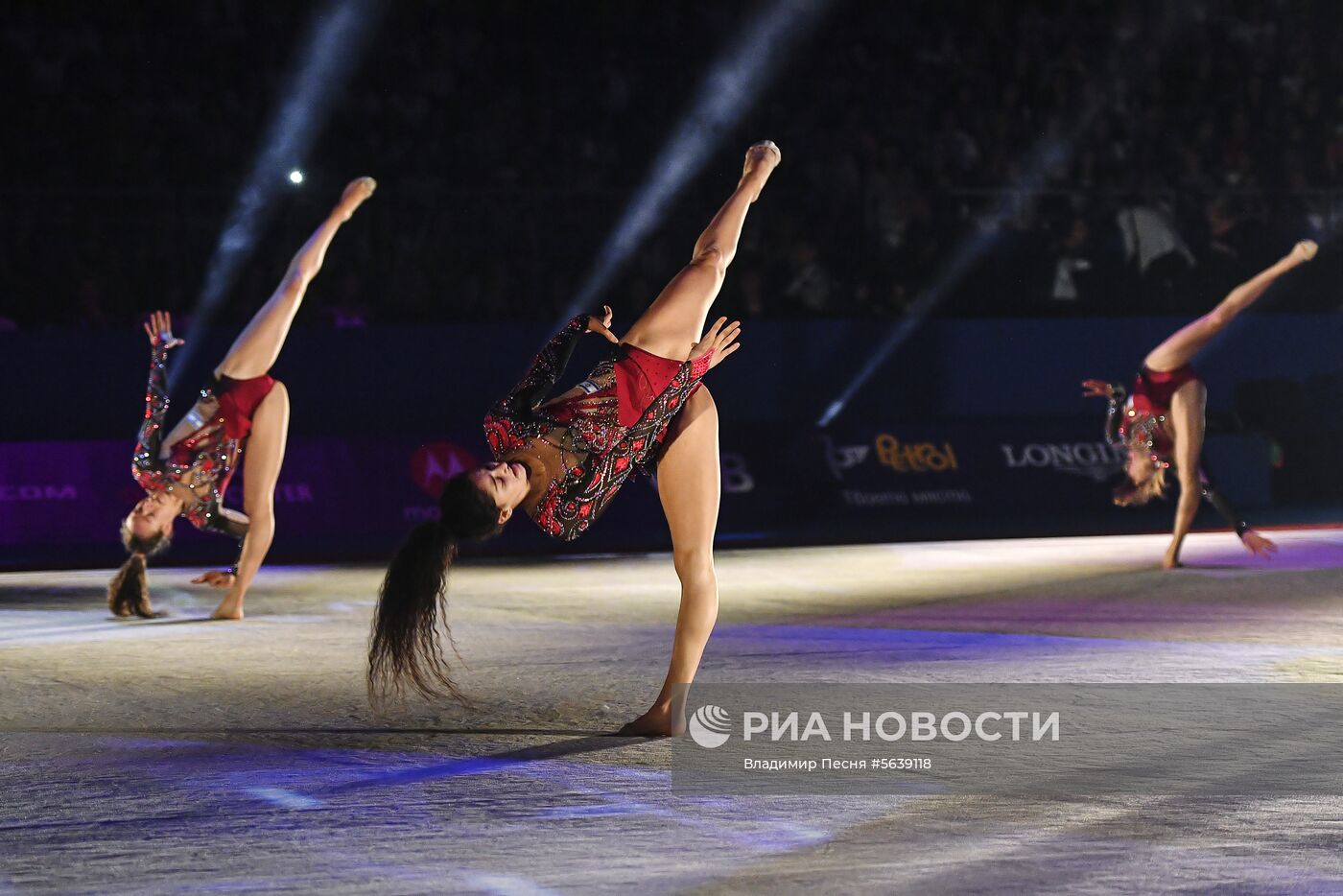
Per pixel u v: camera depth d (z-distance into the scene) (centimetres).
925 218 2066
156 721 702
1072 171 2166
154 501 1091
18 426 1827
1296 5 2328
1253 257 2108
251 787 567
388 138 2055
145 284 1898
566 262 2028
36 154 1970
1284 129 2247
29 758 622
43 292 1895
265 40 2066
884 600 1153
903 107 2180
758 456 1881
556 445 639
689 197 2095
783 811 527
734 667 831
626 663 857
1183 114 2227
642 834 498
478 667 848
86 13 2047
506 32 2155
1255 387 2067
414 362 1917
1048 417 1986
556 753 625
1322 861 459
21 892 439
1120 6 2273
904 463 1920
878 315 2041
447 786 567
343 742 652
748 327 1981
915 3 2217
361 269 1961
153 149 1997
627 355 655
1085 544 1603
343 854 475
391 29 2095
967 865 457
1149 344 2058
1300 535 1622
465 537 616
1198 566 1337
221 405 1080
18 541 1711
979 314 2069
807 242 2042
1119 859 463
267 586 1314
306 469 1798
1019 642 920
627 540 1762
